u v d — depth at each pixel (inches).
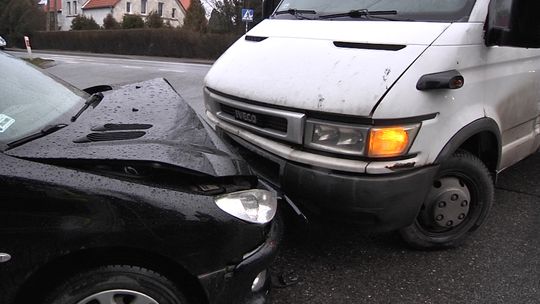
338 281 136.8
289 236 158.6
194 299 98.3
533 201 189.9
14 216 85.6
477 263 146.8
